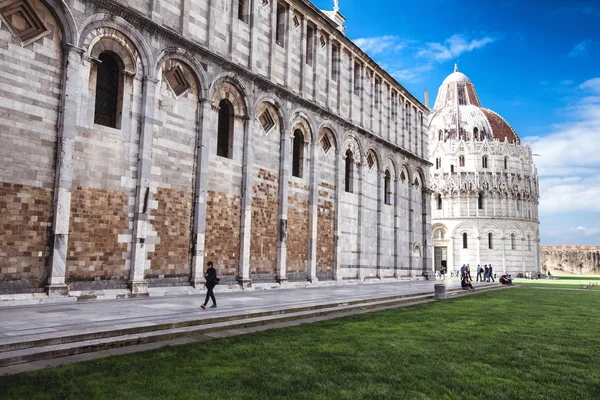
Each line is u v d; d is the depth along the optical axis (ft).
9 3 54.95
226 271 83.05
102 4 63.77
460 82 438.81
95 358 32.07
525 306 79.66
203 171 78.07
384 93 146.10
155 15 71.97
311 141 108.47
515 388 28.19
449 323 54.95
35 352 31.48
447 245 342.03
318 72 112.27
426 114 177.47
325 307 63.00
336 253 115.03
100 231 63.10
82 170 61.46
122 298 63.16
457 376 30.53
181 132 75.82
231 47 85.66
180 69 76.23
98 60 63.31
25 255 54.75
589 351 39.60
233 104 86.69
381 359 34.37
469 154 348.38
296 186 102.99
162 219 71.72
